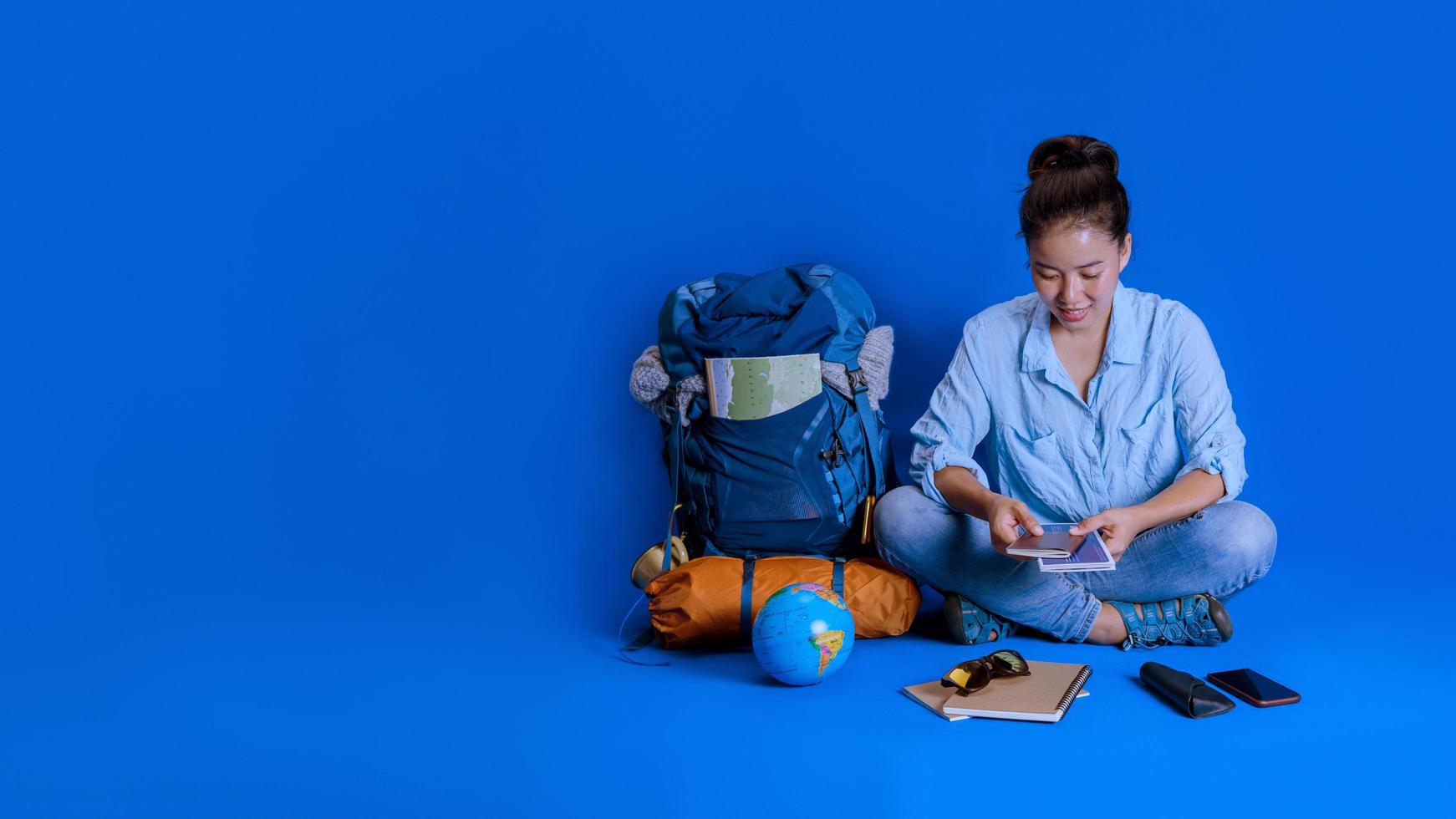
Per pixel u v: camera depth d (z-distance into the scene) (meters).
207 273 3.04
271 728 2.13
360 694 2.30
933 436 2.49
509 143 2.97
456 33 2.96
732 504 2.61
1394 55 2.74
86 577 3.09
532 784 1.83
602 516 3.05
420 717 2.15
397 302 3.04
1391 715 1.95
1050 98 2.84
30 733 2.16
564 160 2.97
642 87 2.94
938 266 2.92
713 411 2.60
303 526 3.09
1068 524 2.38
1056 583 2.38
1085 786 1.73
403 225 3.02
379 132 2.99
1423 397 2.83
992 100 2.85
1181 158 2.82
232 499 3.09
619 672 2.38
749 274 2.97
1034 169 2.25
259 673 2.46
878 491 2.67
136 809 1.82
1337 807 1.63
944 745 1.89
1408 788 1.68
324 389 3.06
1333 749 1.82
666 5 2.91
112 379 3.07
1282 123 2.78
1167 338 2.38
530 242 3.00
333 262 3.03
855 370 2.64
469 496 3.07
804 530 2.62
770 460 2.58
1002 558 2.39
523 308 3.02
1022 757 1.83
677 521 2.78
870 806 1.71
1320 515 2.88
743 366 2.55
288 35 2.98
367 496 3.08
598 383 3.02
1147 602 2.43
